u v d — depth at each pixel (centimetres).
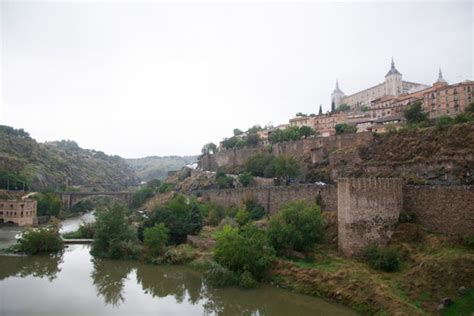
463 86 13962
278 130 17762
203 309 5306
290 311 4988
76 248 9481
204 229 9431
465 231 5331
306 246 6222
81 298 5803
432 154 7844
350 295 4788
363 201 5803
